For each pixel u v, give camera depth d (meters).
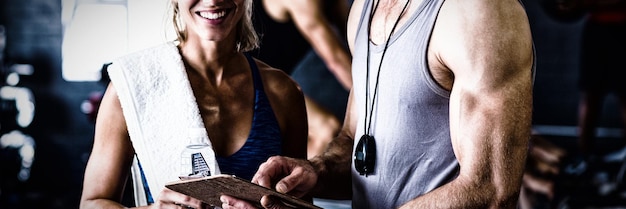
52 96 8.22
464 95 1.79
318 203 4.18
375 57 2.01
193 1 2.11
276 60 4.71
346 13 4.77
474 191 1.76
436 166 1.93
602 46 7.02
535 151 5.31
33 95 8.17
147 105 2.14
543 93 8.27
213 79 2.24
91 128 8.22
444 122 1.90
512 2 1.82
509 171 1.76
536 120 8.30
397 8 1.97
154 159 2.12
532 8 8.15
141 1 8.04
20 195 7.45
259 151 2.24
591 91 7.14
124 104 2.14
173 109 2.13
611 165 5.72
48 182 7.96
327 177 2.20
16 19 8.24
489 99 1.76
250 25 2.30
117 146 2.20
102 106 2.22
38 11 8.25
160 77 2.16
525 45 1.79
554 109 8.26
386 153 1.98
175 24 2.23
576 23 8.08
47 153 8.04
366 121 2.05
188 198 1.96
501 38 1.77
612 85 7.08
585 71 7.16
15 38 8.25
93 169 2.21
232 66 2.27
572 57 8.15
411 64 1.89
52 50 8.27
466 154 1.79
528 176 5.12
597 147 7.33
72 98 8.23
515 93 1.76
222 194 1.84
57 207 7.37
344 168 2.25
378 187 2.02
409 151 1.95
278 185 2.01
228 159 2.20
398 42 1.93
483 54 1.76
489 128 1.76
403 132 1.94
